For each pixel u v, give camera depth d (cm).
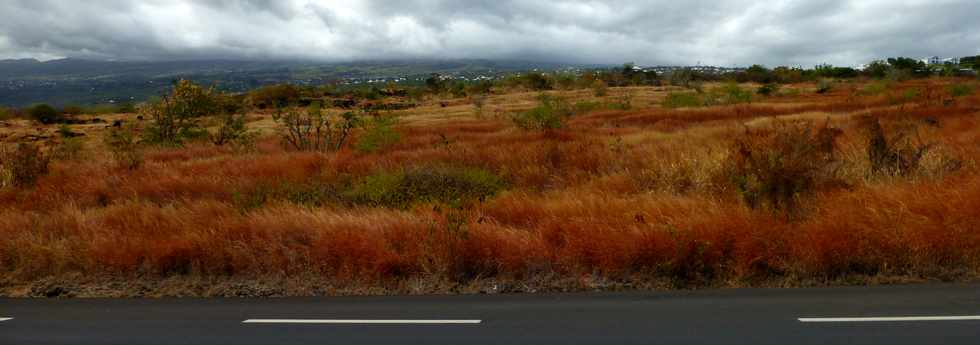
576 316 544
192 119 2795
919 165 1038
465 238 711
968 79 6744
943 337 465
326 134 2259
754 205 827
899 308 543
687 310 555
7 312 594
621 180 1152
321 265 706
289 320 549
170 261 728
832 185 902
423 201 1048
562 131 2217
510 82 9488
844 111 2858
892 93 3575
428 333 504
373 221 797
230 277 705
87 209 1033
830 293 604
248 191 1211
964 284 624
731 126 2017
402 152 1705
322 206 981
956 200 766
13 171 1423
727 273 670
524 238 725
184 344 489
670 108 3869
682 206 832
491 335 495
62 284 692
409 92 9125
